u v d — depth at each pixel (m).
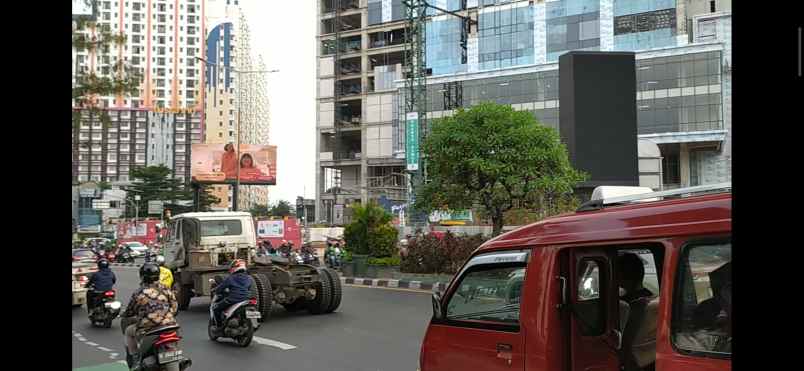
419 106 44.06
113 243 55.16
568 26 59.72
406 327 11.25
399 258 22.70
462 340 4.23
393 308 14.05
